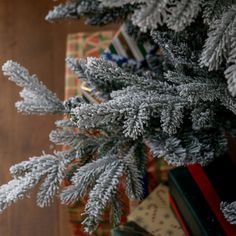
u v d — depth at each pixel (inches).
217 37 23.9
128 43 38.9
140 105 25.1
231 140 34.4
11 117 52.6
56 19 30.9
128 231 36.1
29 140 51.4
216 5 24.9
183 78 26.9
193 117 26.3
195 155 26.3
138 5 27.9
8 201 25.8
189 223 34.1
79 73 29.3
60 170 27.1
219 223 31.1
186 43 28.5
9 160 50.4
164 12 22.7
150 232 36.6
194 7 23.5
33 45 56.7
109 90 29.0
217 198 32.2
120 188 31.7
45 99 28.9
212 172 33.3
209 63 23.8
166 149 26.0
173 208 37.0
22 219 47.4
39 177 26.8
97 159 27.4
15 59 55.9
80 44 46.1
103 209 25.3
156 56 33.4
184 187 33.1
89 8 30.2
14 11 58.7
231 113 28.9
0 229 47.2
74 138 28.5
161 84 27.4
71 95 42.1
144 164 28.0
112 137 28.5
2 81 54.3
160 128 27.9
